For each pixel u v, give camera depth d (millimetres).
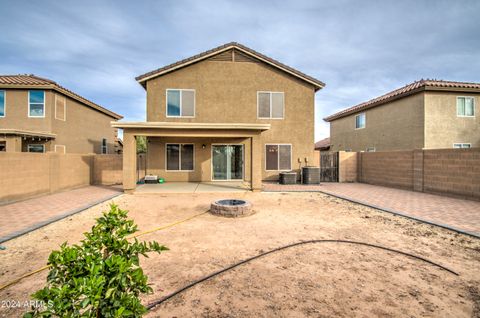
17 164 9453
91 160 15023
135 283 1823
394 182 13656
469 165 9773
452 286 3510
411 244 5160
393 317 2828
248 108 15453
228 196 11039
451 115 15484
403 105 16734
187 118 14977
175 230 6074
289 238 5488
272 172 15750
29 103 14961
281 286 3479
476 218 7066
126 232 2348
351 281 3625
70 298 1526
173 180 14938
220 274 3809
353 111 21703
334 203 9562
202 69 15133
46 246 5035
